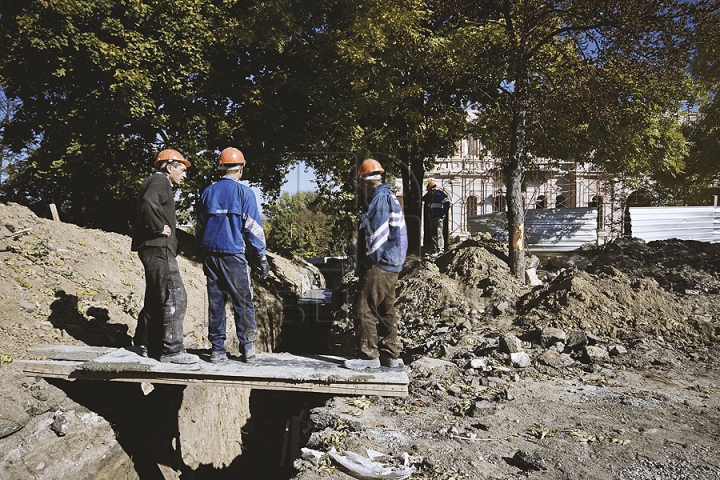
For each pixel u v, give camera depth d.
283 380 4.74
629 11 9.15
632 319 7.31
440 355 6.75
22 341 6.30
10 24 12.88
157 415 7.44
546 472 3.55
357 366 4.94
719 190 24.83
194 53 13.80
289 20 13.88
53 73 12.67
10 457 4.97
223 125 14.45
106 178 15.85
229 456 10.10
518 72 10.43
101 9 13.09
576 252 12.11
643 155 15.05
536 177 17.72
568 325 7.14
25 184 17.00
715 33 9.34
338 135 14.65
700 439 4.10
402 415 4.68
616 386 5.43
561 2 10.35
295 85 14.91
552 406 4.88
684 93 14.95
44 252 8.62
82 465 5.48
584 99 10.79
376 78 13.27
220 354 5.14
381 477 3.47
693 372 5.89
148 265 5.01
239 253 4.91
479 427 4.34
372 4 12.66
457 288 9.41
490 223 14.80
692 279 9.10
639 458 3.76
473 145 31.81
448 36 12.55
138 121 14.46
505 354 6.32
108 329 7.59
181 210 16.66
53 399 5.60
